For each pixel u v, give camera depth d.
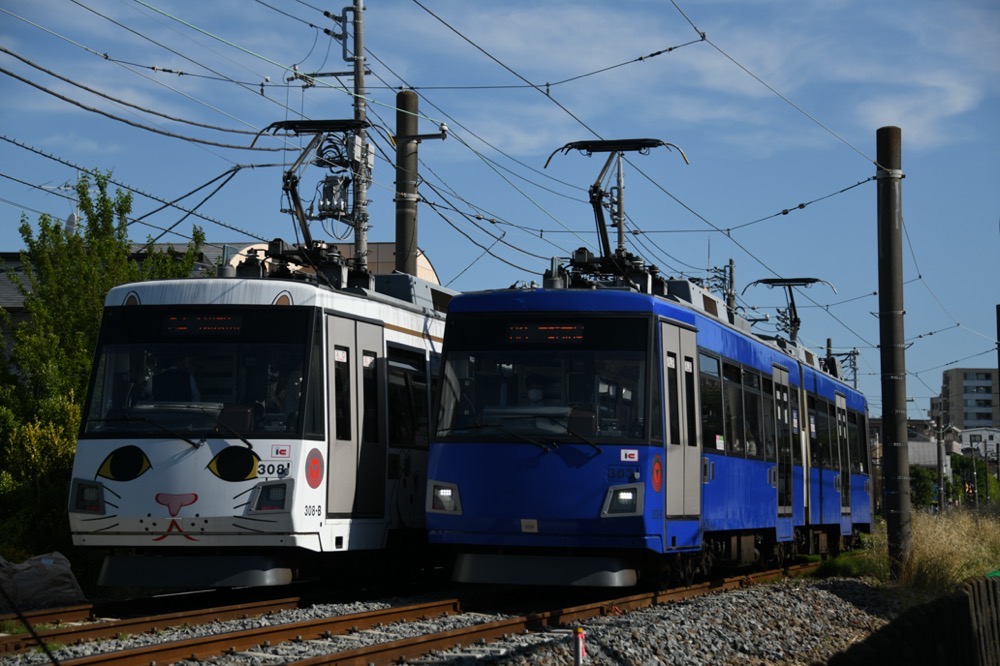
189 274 27.23
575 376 18.56
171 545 18.12
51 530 22.69
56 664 7.30
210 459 17.92
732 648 15.13
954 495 131.38
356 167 29.22
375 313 20.70
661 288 22.38
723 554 22.97
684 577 21.05
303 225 23.36
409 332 22.08
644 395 18.44
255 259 20.78
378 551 21.61
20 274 40.81
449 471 18.61
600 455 18.12
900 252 27.00
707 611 17.11
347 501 19.28
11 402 25.45
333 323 19.20
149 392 18.36
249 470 17.92
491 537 18.33
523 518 18.17
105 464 18.09
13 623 15.40
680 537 19.20
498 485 18.31
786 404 27.27
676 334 19.64
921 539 25.70
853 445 36.28
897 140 27.11
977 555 26.44
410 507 21.61
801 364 29.44
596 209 25.02
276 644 13.85
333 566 20.28
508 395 18.67
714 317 22.09
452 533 18.52
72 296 26.34
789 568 28.47
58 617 16.41
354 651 12.20
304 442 18.16
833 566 28.00
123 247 27.19
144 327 18.69
